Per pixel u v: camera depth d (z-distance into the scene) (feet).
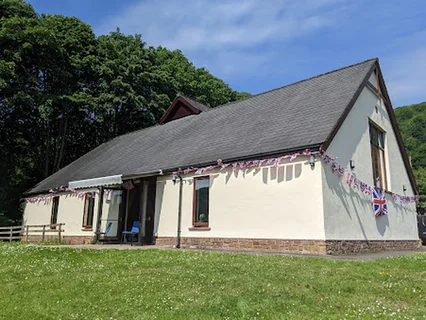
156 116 116.47
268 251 38.09
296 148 37.24
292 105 50.47
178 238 47.75
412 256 34.06
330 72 56.18
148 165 56.34
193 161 48.34
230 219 42.68
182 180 49.55
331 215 36.19
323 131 37.78
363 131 47.65
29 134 101.40
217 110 68.85
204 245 44.68
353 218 40.37
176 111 80.48
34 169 106.73
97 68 103.14
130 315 17.07
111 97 101.65
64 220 69.72
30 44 85.97
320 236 34.78
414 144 175.22
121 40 126.00
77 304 19.02
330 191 36.78
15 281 24.17
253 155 40.86
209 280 22.30
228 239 42.34
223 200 43.88
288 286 20.45
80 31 104.88
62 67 96.84
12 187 100.83
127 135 88.48
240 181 42.60
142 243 52.11
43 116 85.92
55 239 70.13
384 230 48.44
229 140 49.19
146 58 123.44
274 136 42.75
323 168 36.27
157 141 68.80
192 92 132.57
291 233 36.94
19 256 33.68
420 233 74.02
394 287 19.95
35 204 81.10
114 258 32.83
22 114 95.35
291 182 37.91
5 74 81.51
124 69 108.68
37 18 96.68
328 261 27.91
